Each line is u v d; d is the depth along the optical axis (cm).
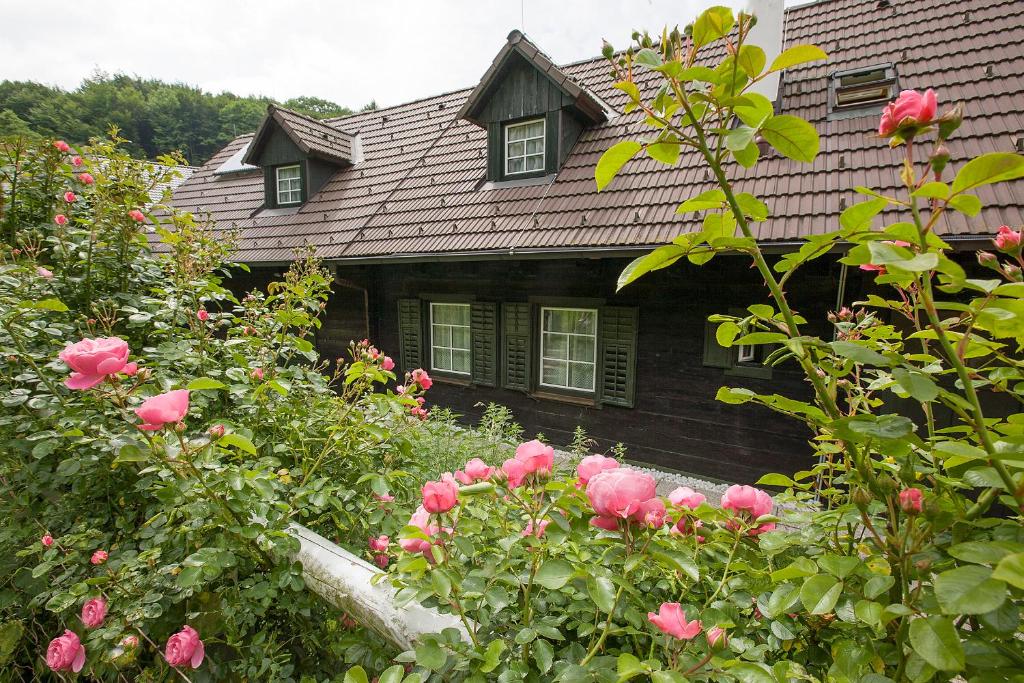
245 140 1009
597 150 532
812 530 91
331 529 175
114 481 162
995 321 67
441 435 342
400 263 532
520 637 82
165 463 124
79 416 148
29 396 172
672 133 78
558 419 520
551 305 502
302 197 720
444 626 98
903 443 64
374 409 193
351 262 546
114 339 125
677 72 72
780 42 436
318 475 180
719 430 433
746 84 75
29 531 156
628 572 87
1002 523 65
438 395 605
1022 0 437
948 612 49
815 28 525
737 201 80
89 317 213
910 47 449
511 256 449
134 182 242
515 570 98
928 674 60
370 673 120
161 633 134
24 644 160
